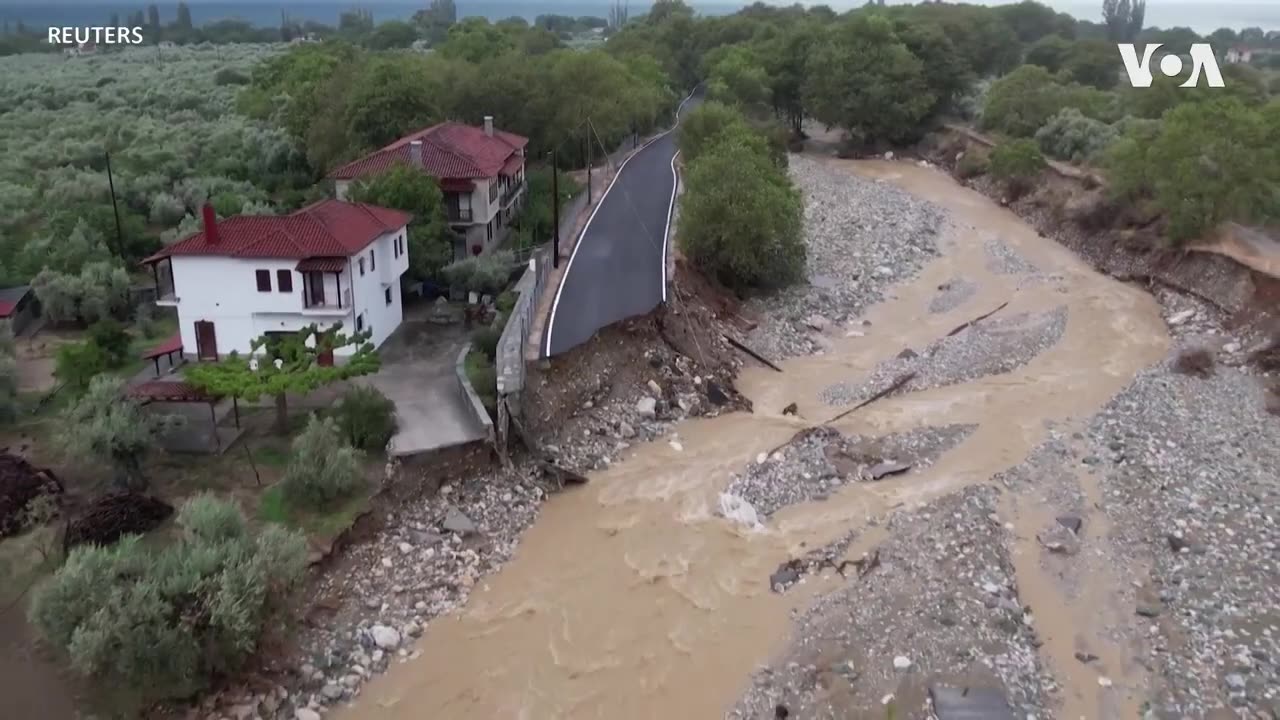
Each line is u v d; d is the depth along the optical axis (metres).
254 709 25.86
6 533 31.34
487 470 37.50
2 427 38.28
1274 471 37.62
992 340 52.53
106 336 43.81
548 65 89.12
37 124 94.69
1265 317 51.25
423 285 52.47
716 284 56.97
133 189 68.00
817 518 35.62
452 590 31.70
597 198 75.69
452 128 63.56
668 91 119.38
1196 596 30.34
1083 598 30.69
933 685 26.88
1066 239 72.75
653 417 43.47
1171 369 48.25
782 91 120.88
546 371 41.59
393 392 40.91
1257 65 178.00
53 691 25.50
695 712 26.59
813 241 69.94
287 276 41.38
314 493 32.81
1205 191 60.25
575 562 33.44
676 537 34.75
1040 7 183.00
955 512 35.28
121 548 26.44
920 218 78.12
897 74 109.94
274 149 77.19
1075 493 36.53
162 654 24.47
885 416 43.62
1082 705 26.22
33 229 63.06
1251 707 25.77
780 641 29.31
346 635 29.06
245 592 25.97
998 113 103.31
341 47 116.19
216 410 39.03
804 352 52.06
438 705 26.83
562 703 26.97
